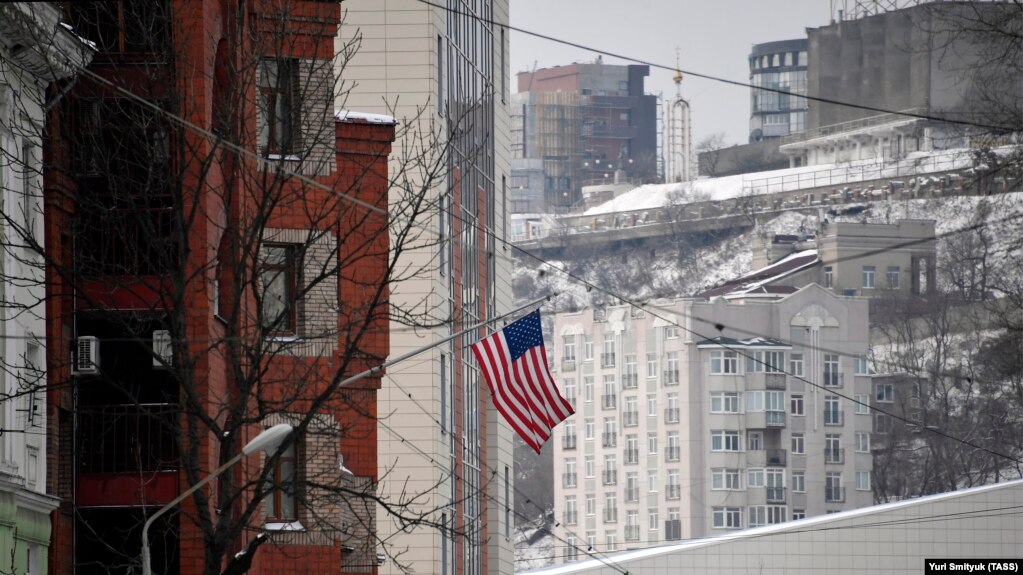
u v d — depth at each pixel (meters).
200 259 104.81
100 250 108.88
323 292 120.19
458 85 187.62
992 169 153.12
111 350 113.25
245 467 111.44
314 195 119.00
